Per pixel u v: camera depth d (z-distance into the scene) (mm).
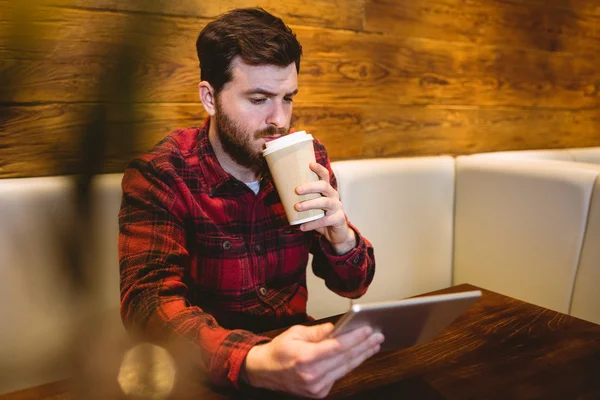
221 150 1129
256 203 1135
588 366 846
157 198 1012
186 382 754
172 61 1466
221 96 1057
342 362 684
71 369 176
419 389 771
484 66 2238
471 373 821
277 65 1020
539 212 1648
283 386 697
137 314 846
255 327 1146
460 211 1915
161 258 952
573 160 2266
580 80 2643
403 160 1811
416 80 2029
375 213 1724
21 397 644
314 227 977
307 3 1701
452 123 2182
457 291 1202
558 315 1055
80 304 170
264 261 1146
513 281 1741
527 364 852
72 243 164
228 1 1537
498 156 1974
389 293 1802
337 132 1853
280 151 892
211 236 1088
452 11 2080
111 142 160
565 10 2480
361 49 1855
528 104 2445
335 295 1678
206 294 1124
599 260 1489
